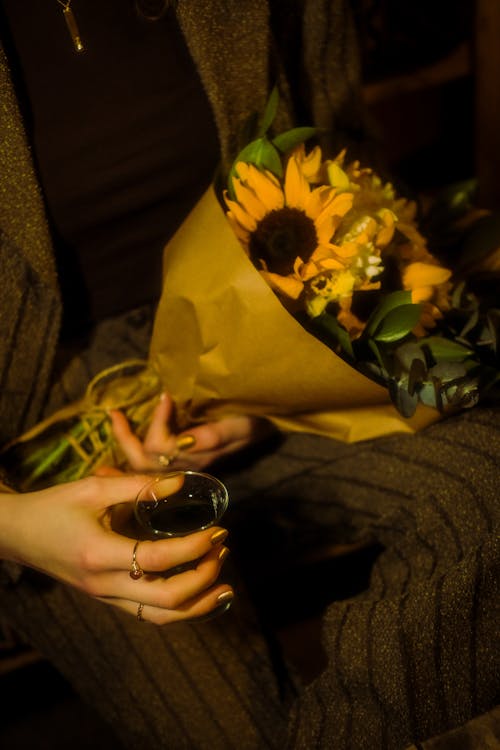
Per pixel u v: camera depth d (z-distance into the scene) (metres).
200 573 0.77
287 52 0.95
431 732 0.78
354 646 0.82
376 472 0.92
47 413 0.93
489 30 1.23
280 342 0.80
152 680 0.92
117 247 0.94
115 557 0.76
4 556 0.84
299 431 0.91
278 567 1.13
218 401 0.88
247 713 0.91
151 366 0.91
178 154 0.92
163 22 0.89
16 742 1.18
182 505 0.79
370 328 0.80
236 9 0.85
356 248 0.79
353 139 1.02
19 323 0.87
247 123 0.88
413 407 0.80
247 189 0.80
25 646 1.18
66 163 0.89
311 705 0.84
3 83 0.79
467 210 0.97
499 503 0.81
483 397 0.84
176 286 0.82
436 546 0.84
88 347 0.95
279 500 0.98
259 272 0.79
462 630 0.78
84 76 0.88
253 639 0.94
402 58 1.25
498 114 1.29
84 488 0.79
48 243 0.85
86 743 1.17
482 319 0.84
